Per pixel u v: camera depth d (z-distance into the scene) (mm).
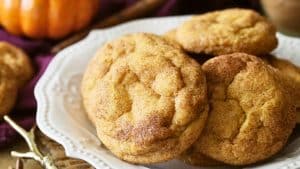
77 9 549
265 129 378
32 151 408
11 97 465
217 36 420
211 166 393
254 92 386
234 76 391
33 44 534
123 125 374
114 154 381
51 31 551
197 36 422
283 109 384
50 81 446
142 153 367
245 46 420
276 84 389
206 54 426
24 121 454
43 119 407
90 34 499
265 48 430
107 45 429
